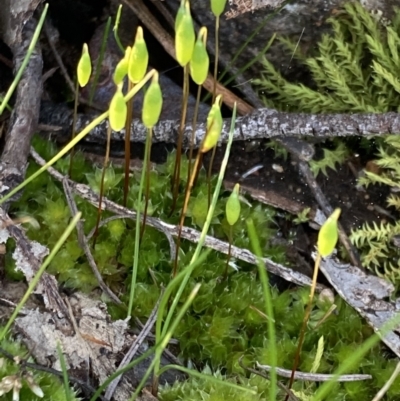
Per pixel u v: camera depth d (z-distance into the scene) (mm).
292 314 176
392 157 179
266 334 175
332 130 177
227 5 182
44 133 182
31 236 176
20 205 177
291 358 173
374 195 182
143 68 154
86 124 182
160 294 172
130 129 173
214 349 172
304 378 167
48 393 163
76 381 164
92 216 177
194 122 170
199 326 173
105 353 167
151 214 178
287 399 165
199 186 181
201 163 182
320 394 153
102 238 177
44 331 167
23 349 165
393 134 177
